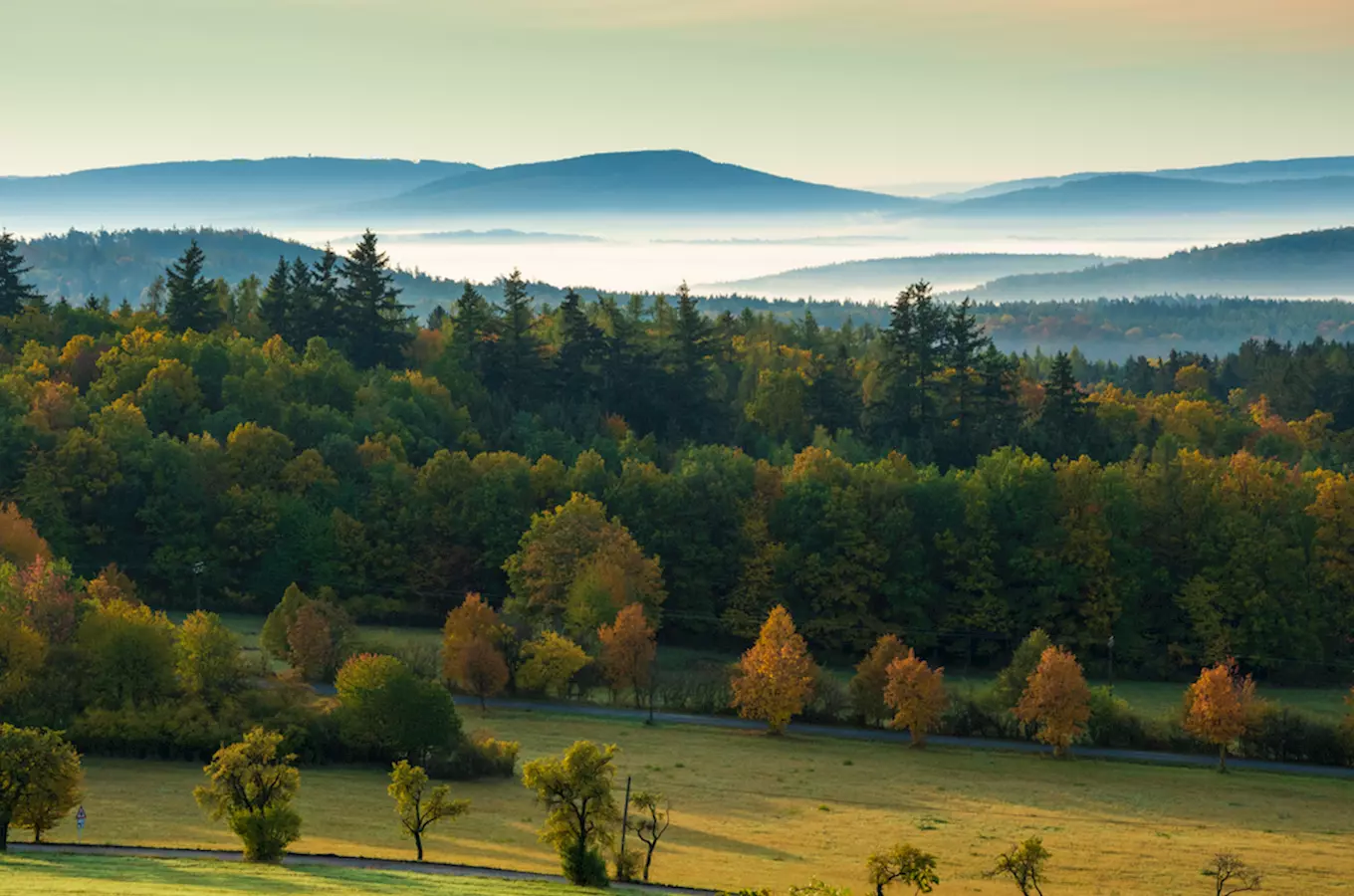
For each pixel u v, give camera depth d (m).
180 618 166.38
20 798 77.12
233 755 78.62
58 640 124.94
